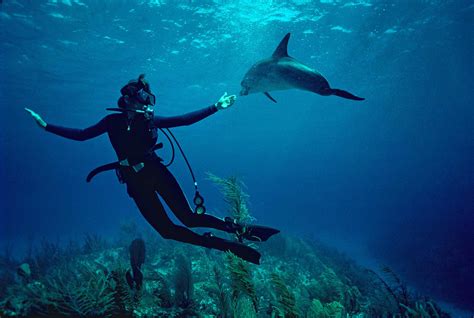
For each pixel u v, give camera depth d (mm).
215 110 2910
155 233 16406
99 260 10766
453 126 66438
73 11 16438
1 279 9734
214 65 26141
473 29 23078
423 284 18609
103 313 4348
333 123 64562
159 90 32344
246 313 3863
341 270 12531
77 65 23562
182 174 164250
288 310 3768
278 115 51844
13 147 65750
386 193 79750
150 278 7094
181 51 22750
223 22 18891
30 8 15938
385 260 26141
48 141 62812
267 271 8969
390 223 44344
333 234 47875
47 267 11766
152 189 2746
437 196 50625
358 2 18094
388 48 25500
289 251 13477
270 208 97500
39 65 23156
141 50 21844
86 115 40781
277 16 18750
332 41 23062
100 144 73938
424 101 47156
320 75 3119
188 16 17938
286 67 3324
